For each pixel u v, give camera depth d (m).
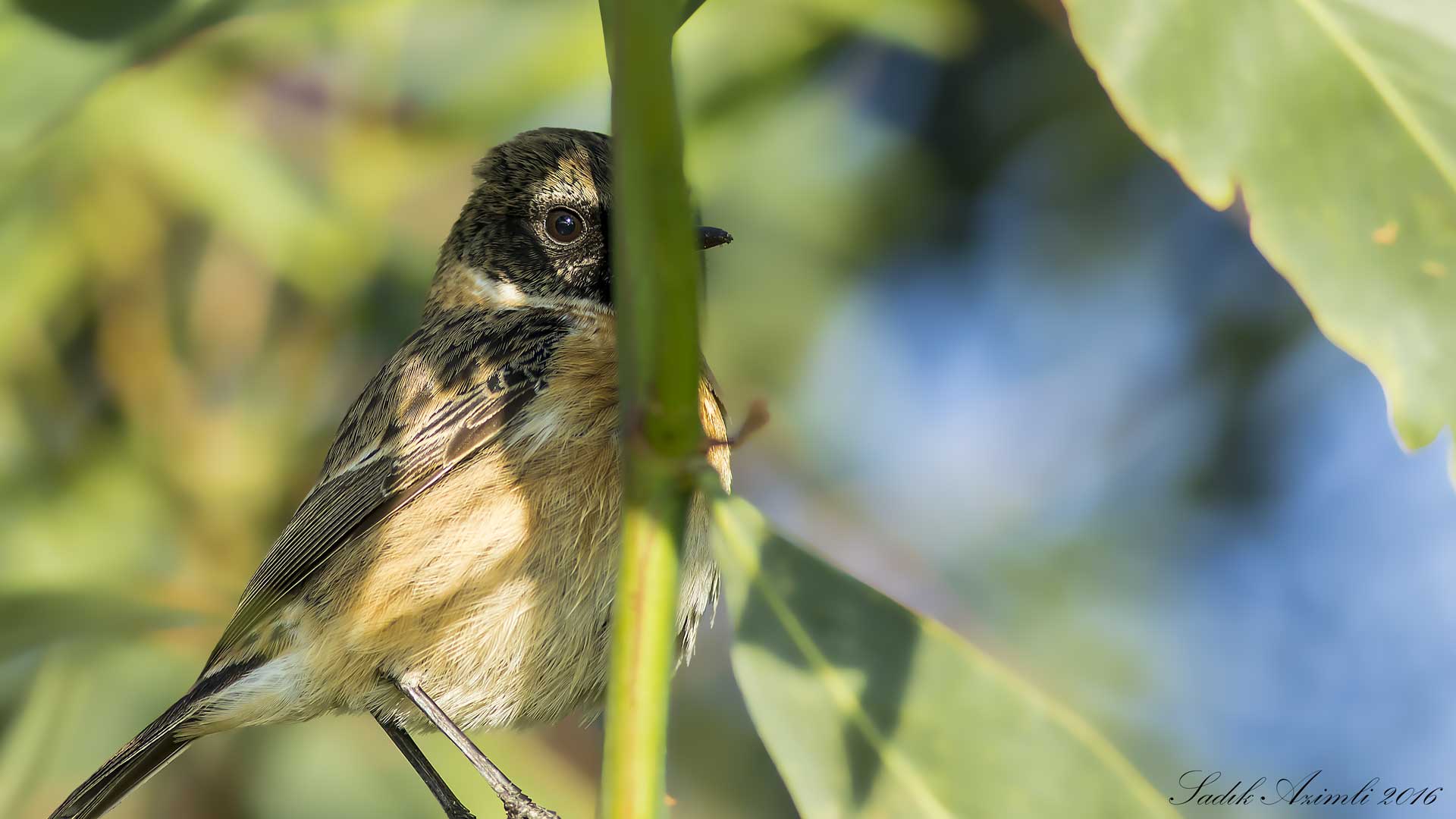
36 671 9.68
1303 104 3.71
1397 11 3.84
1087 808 3.97
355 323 11.28
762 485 12.23
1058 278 12.09
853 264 11.66
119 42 3.69
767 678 3.99
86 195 10.36
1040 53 11.66
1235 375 11.95
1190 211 11.84
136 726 9.72
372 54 10.18
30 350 10.73
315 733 10.39
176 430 10.85
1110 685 11.16
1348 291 3.61
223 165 10.24
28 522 10.35
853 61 11.84
